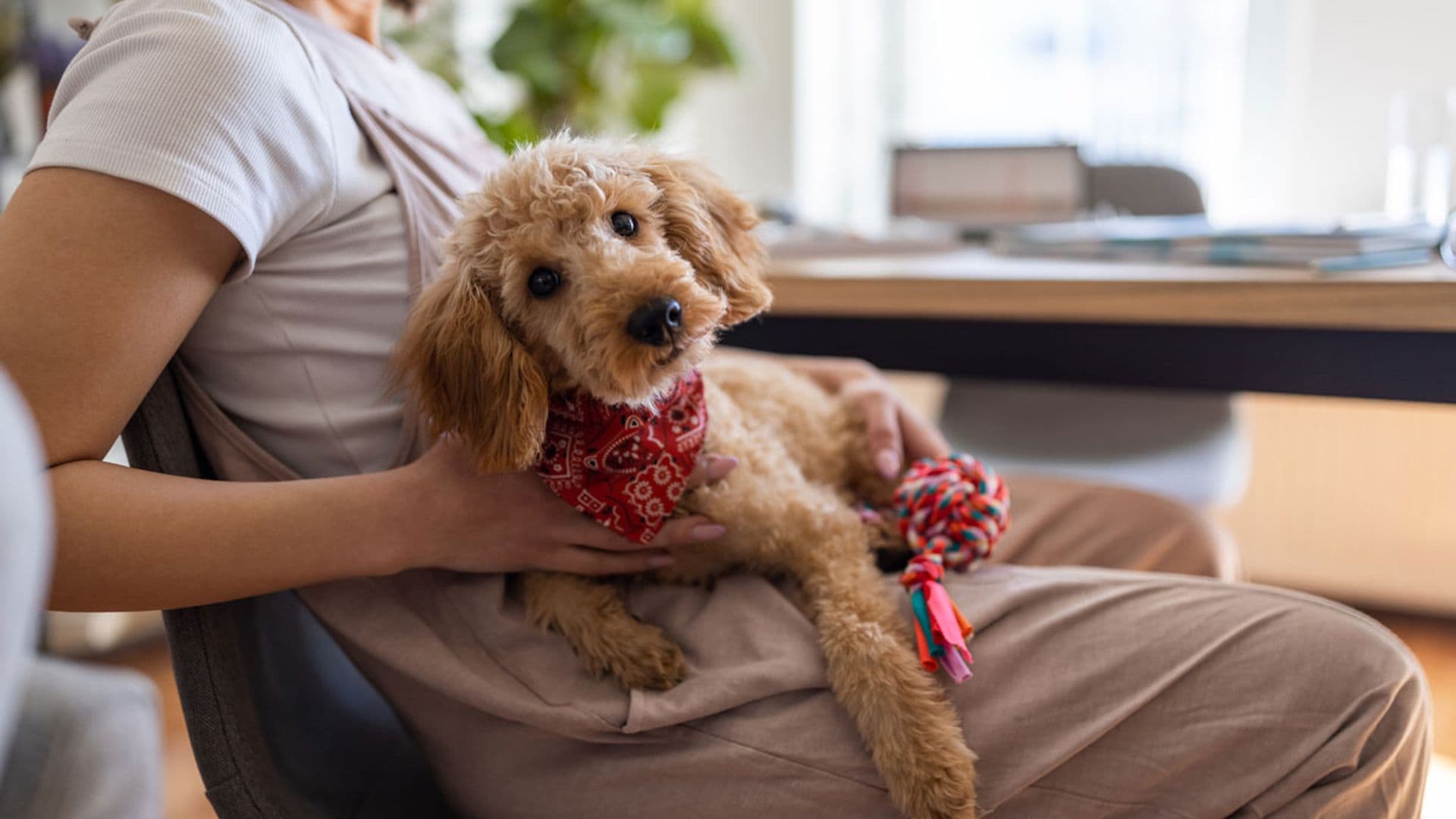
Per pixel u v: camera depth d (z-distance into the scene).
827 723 0.67
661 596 0.78
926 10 2.65
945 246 1.36
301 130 0.67
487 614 0.73
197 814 1.44
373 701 0.88
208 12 0.66
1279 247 1.02
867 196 2.80
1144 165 1.91
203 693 0.69
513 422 0.68
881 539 0.86
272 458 0.73
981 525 0.78
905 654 0.68
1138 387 1.02
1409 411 1.89
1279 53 2.23
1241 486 1.50
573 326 0.69
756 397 0.92
